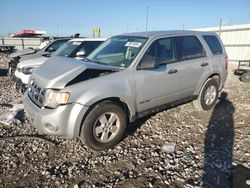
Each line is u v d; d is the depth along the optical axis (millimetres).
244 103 6938
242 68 11594
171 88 5113
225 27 20625
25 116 5770
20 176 3576
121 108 4328
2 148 4340
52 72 4258
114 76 4262
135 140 4664
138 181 3455
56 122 3848
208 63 5848
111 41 5461
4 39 32031
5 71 13969
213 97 6223
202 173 3611
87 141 4055
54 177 3545
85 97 3908
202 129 5160
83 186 3344
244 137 4730
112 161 3959
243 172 3588
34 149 4309
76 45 8250
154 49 4840
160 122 5492
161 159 4008
